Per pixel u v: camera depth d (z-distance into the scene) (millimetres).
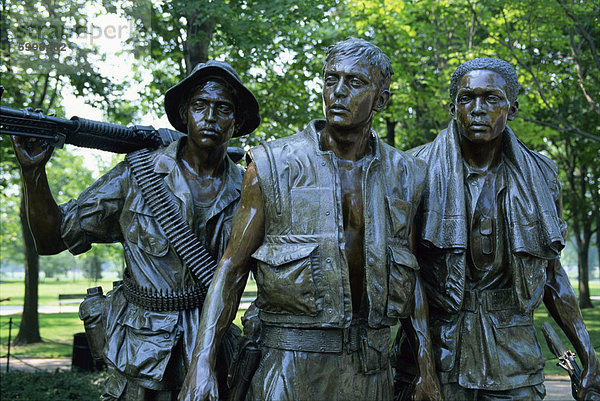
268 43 8086
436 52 10742
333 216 2416
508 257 2777
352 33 10547
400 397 2949
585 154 17906
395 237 2537
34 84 8367
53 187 21828
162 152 3402
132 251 3305
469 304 2795
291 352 2441
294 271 2361
